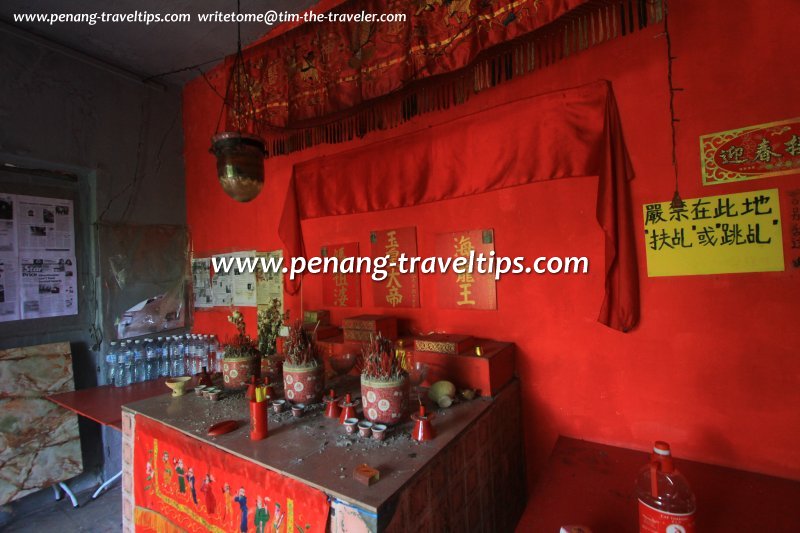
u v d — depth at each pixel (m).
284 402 1.68
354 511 1.01
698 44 1.48
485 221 1.99
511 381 1.86
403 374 1.47
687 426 1.52
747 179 1.40
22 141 2.54
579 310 1.75
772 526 1.13
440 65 1.74
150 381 2.94
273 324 2.27
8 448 2.44
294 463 1.22
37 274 2.69
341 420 1.51
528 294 1.88
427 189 2.14
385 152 2.29
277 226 2.87
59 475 2.62
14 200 2.61
